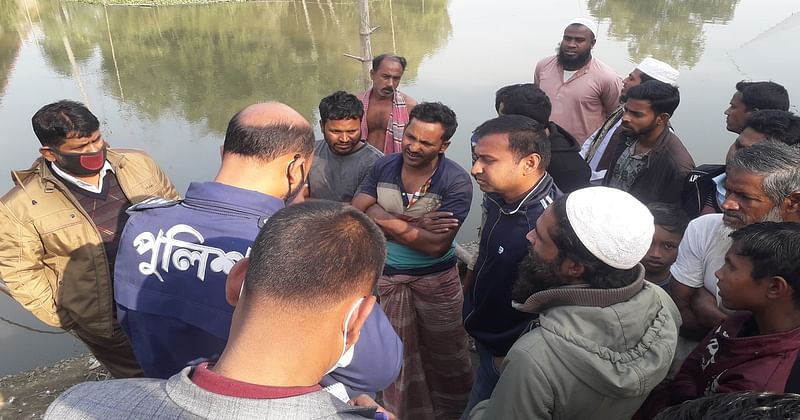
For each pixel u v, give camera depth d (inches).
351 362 59.2
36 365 158.9
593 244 56.1
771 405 34.7
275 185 61.5
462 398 115.9
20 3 655.8
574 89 167.8
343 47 524.1
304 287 37.0
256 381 36.3
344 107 112.2
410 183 99.8
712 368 63.1
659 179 114.3
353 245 39.2
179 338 59.1
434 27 565.3
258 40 555.5
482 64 444.1
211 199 59.4
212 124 375.2
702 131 299.1
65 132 92.8
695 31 480.4
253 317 37.8
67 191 97.9
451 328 107.9
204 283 56.9
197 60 506.0
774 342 57.1
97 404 37.5
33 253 98.7
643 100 112.3
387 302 105.9
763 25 470.6
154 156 329.4
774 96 117.1
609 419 58.4
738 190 72.7
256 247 39.6
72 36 576.4
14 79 446.3
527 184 80.1
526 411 56.7
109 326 104.9
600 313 56.0
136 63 498.6
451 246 106.7
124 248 60.9
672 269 85.0
